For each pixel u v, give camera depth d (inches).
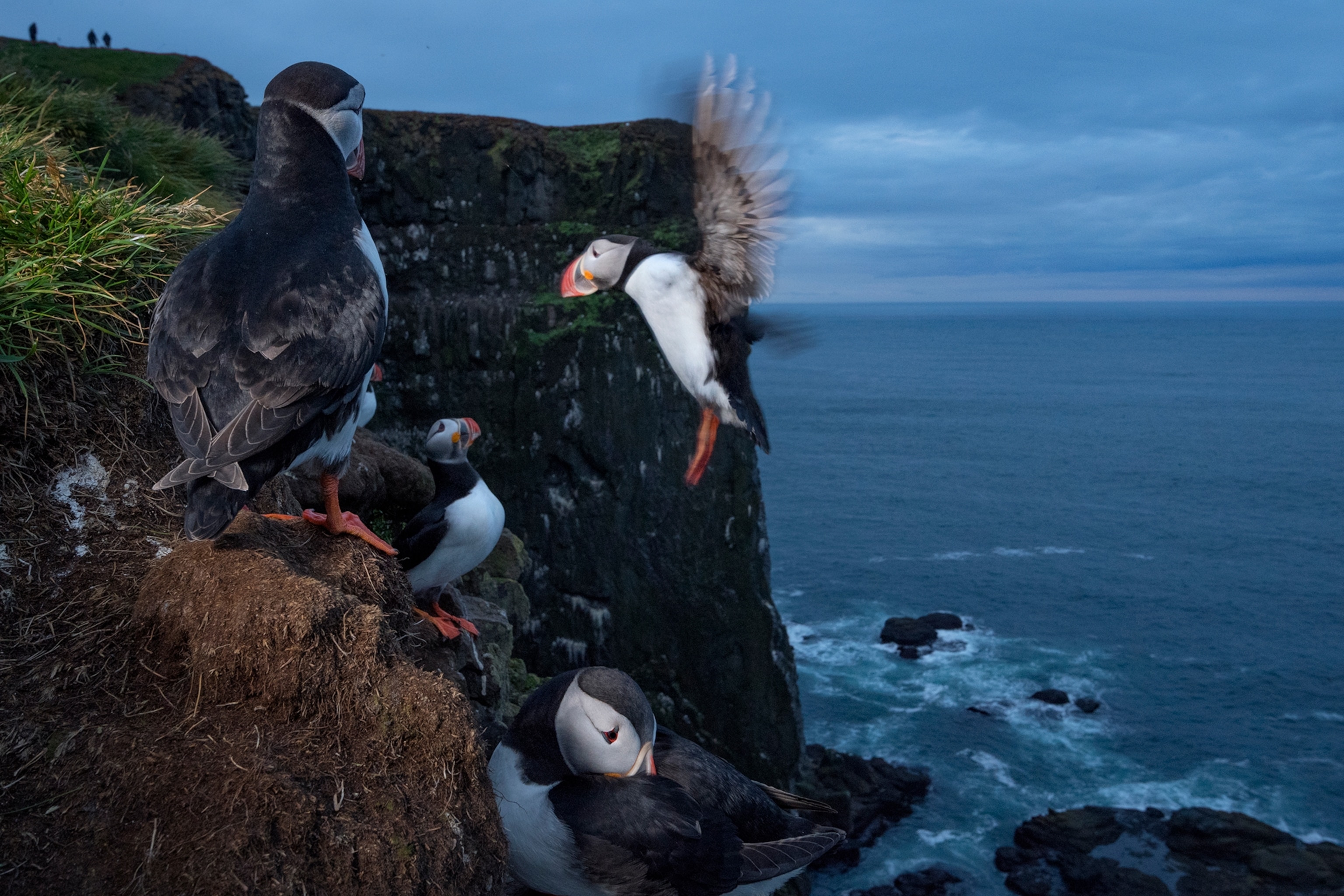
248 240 140.4
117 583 143.9
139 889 104.2
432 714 123.3
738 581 1033.5
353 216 151.6
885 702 1678.2
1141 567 2763.3
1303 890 1039.0
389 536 370.9
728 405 123.2
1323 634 2202.3
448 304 987.9
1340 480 4242.1
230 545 140.3
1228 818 1150.3
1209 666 1955.0
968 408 7194.9
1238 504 3732.8
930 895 1098.7
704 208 119.0
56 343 163.2
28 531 146.6
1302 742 1596.9
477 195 1015.6
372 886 111.0
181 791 111.7
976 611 2276.1
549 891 164.4
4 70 414.3
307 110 150.6
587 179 1035.3
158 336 132.6
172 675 130.5
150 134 455.2
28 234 174.9
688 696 1026.1
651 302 122.9
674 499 1007.6
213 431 124.4
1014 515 3496.6
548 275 1029.8
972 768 1432.1
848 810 1190.3
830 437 5620.1
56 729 119.2
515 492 984.3
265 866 106.1
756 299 120.3
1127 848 1131.9
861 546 2977.4
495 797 128.7
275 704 125.1
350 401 141.1
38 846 107.5
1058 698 1701.5
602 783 154.6
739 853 156.9
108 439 163.6
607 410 981.8
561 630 991.0
